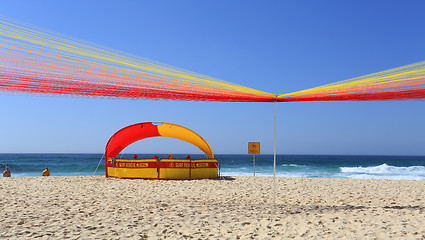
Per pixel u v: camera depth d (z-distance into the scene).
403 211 7.49
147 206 8.77
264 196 10.78
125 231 6.14
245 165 49.88
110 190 12.02
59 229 6.27
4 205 8.83
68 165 43.81
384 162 69.62
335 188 12.98
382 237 5.33
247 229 6.17
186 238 5.67
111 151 18.66
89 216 7.49
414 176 30.83
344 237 5.41
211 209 8.29
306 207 8.56
